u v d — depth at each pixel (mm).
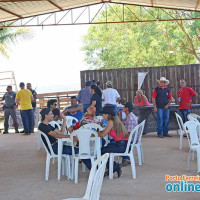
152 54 21750
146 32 21719
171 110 11414
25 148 10250
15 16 13812
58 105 17047
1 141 11930
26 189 5957
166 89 11070
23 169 7500
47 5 13195
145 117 11633
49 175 6836
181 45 21344
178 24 20609
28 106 13234
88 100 11188
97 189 3520
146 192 5480
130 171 6797
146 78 15445
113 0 14773
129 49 22578
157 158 7910
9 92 14227
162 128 11172
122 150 6309
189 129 6535
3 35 20656
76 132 6137
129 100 15578
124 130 6387
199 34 21234
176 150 8797
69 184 6105
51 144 6449
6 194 5738
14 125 14281
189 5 13336
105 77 15727
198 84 15141
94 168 3631
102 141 7023
